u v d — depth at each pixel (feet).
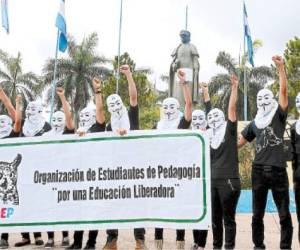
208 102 26.78
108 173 22.85
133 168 22.57
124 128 23.59
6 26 55.36
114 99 23.75
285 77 21.88
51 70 133.28
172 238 31.12
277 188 21.68
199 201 21.66
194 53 65.51
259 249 21.99
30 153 23.94
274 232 33.12
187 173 21.93
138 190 22.45
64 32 55.93
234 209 22.61
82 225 22.95
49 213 23.43
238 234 32.42
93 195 22.97
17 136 26.84
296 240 28.73
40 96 134.82
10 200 23.93
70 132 25.76
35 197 23.68
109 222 22.63
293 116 90.22
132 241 29.01
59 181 23.44
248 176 62.18
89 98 133.28
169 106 24.91
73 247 24.43
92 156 23.12
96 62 134.31
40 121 27.53
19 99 26.86
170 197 22.02
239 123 76.74
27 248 26.35
